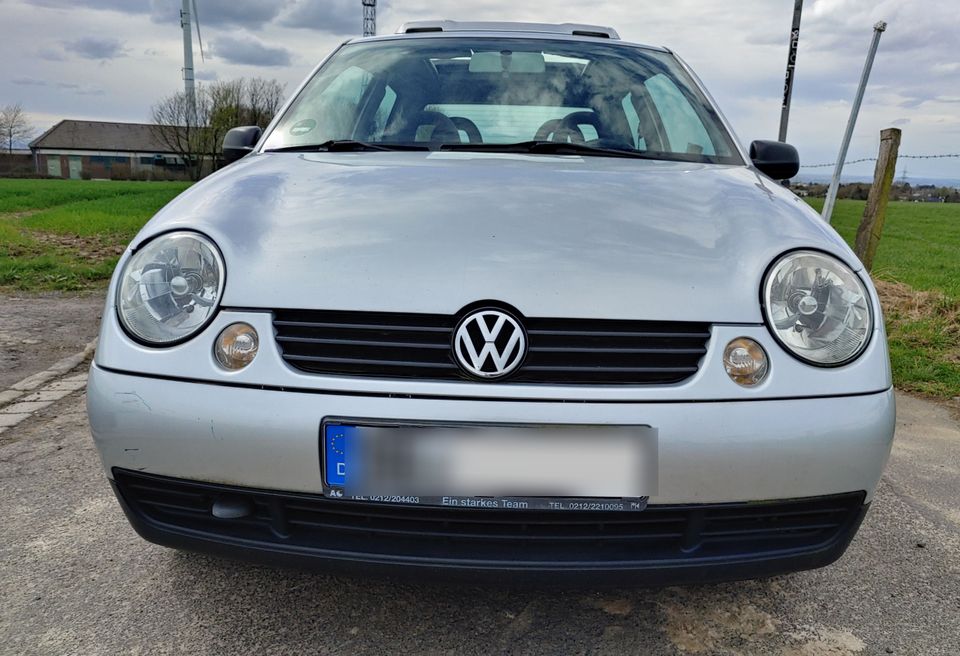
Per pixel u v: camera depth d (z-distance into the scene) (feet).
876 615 6.53
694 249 5.60
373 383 5.02
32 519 8.00
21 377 13.57
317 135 8.39
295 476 5.07
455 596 6.64
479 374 5.01
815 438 5.06
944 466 10.05
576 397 4.96
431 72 9.13
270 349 5.15
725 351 5.12
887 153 19.97
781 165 8.73
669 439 4.96
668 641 6.08
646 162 7.69
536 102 8.66
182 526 5.55
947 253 39.32
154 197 81.20
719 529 5.28
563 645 5.99
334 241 5.57
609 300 5.14
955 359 15.17
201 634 6.07
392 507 5.07
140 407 5.23
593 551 5.18
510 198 6.12
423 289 5.16
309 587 6.74
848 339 5.32
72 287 22.49
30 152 248.32
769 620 6.41
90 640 5.96
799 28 26.16
